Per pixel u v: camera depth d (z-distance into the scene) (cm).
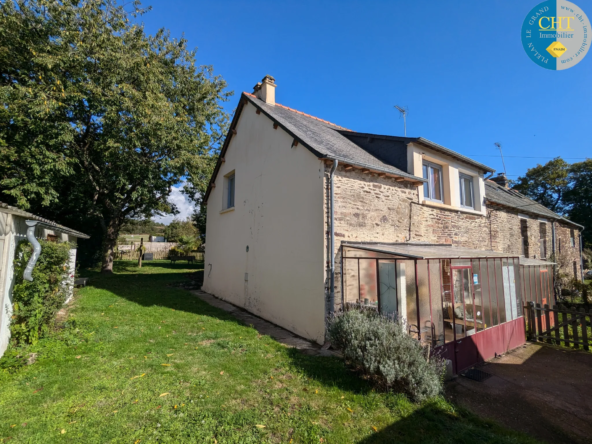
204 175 1733
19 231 559
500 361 661
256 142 983
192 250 3122
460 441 334
